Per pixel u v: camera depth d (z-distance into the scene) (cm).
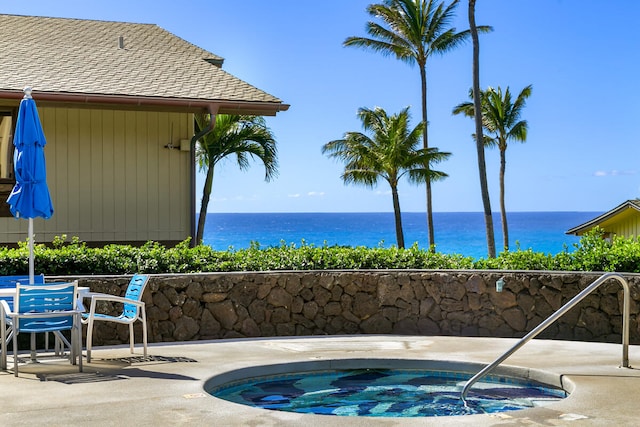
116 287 968
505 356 682
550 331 996
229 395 708
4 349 757
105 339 955
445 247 7325
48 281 938
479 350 877
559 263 1080
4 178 1427
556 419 548
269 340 973
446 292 1035
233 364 779
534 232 10694
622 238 1120
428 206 3497
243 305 1020
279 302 1033
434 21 3531
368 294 1052
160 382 684
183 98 1421
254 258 1112
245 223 14988
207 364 780
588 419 548
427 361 809
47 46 1582
